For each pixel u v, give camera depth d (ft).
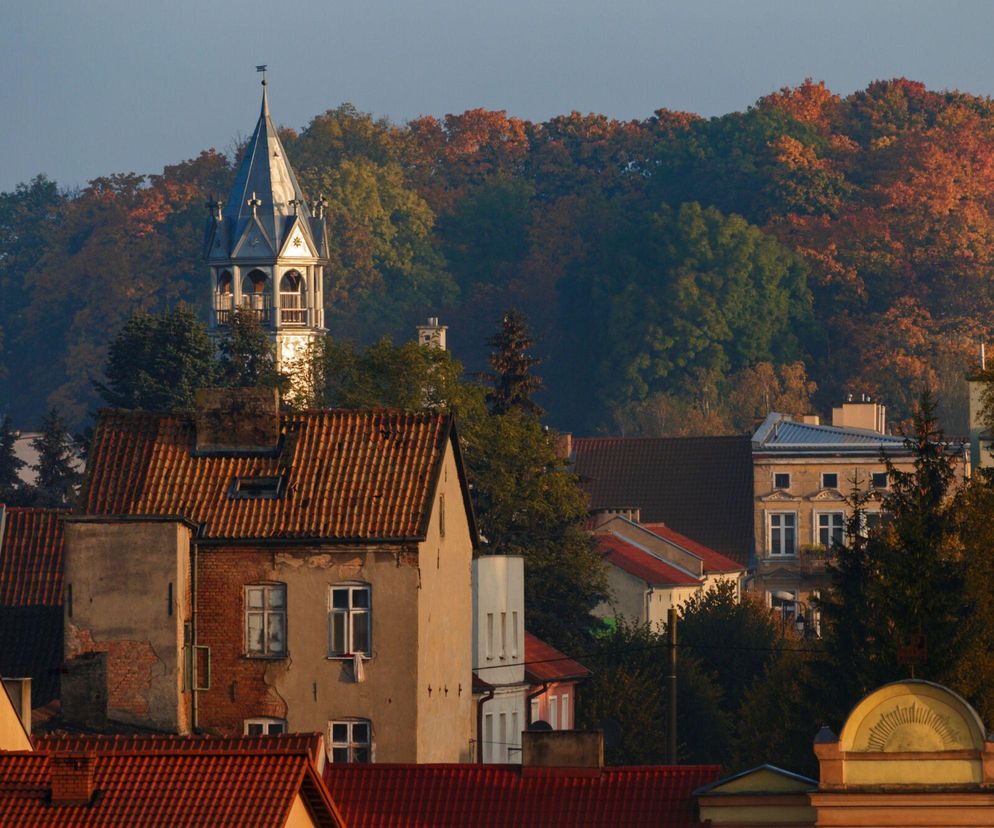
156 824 446.60
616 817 538.47
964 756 533.14
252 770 459.73
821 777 534.78
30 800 453.17
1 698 536.83
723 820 534.37
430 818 542.98
